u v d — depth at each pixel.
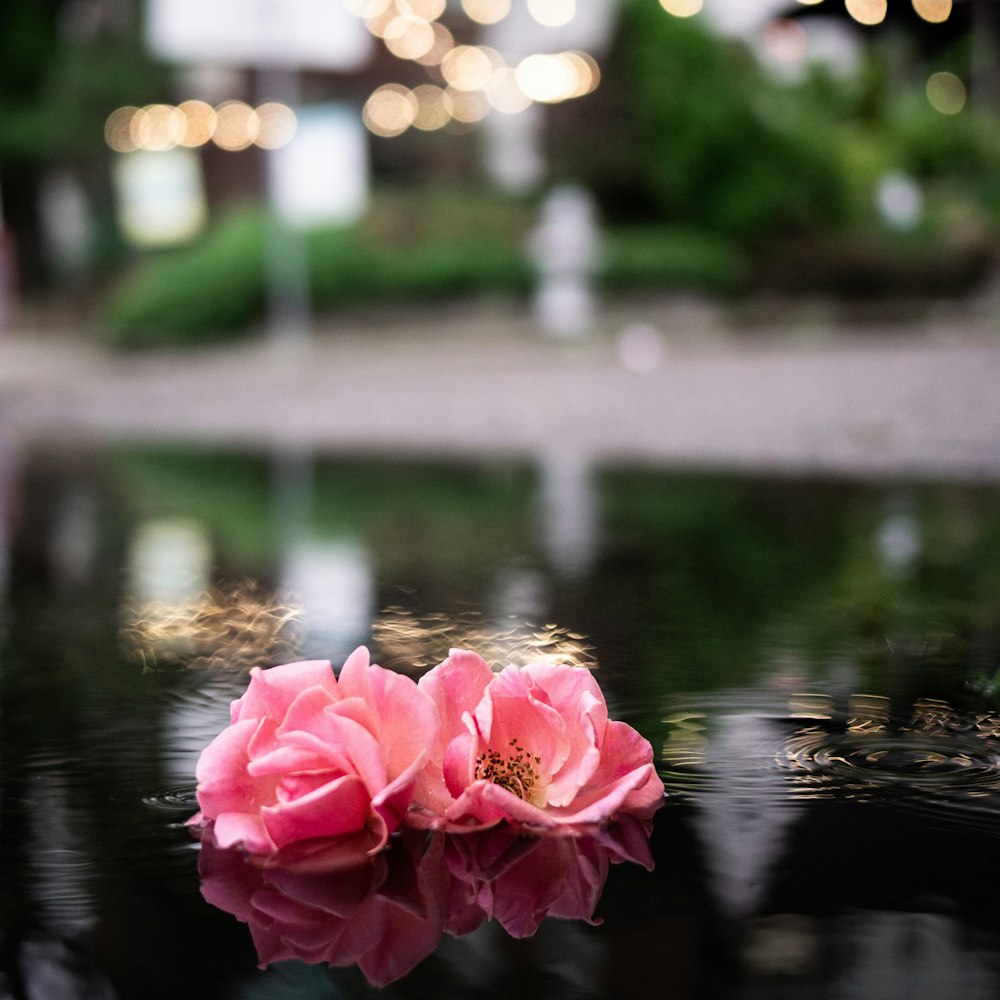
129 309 25.61
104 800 2.46
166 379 21.05
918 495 7.44
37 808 2.41
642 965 1.65
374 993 1.57
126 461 10.84
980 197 35.12
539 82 31.05
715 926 1.77
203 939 1.77
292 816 2.05
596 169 30.69
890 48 36.53
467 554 6.02
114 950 1.73
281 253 26.38
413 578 5.41
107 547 6.60
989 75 38.59
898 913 1.81
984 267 30.27
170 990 1.60
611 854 2.08
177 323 25.58
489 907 1.87
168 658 3.99
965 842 2.12
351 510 7.68
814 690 3.28
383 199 29.02
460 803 2.11
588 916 1.82
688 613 4.48
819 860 2.03
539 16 31.92
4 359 25.86
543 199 30.67
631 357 20.94
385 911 1.86
